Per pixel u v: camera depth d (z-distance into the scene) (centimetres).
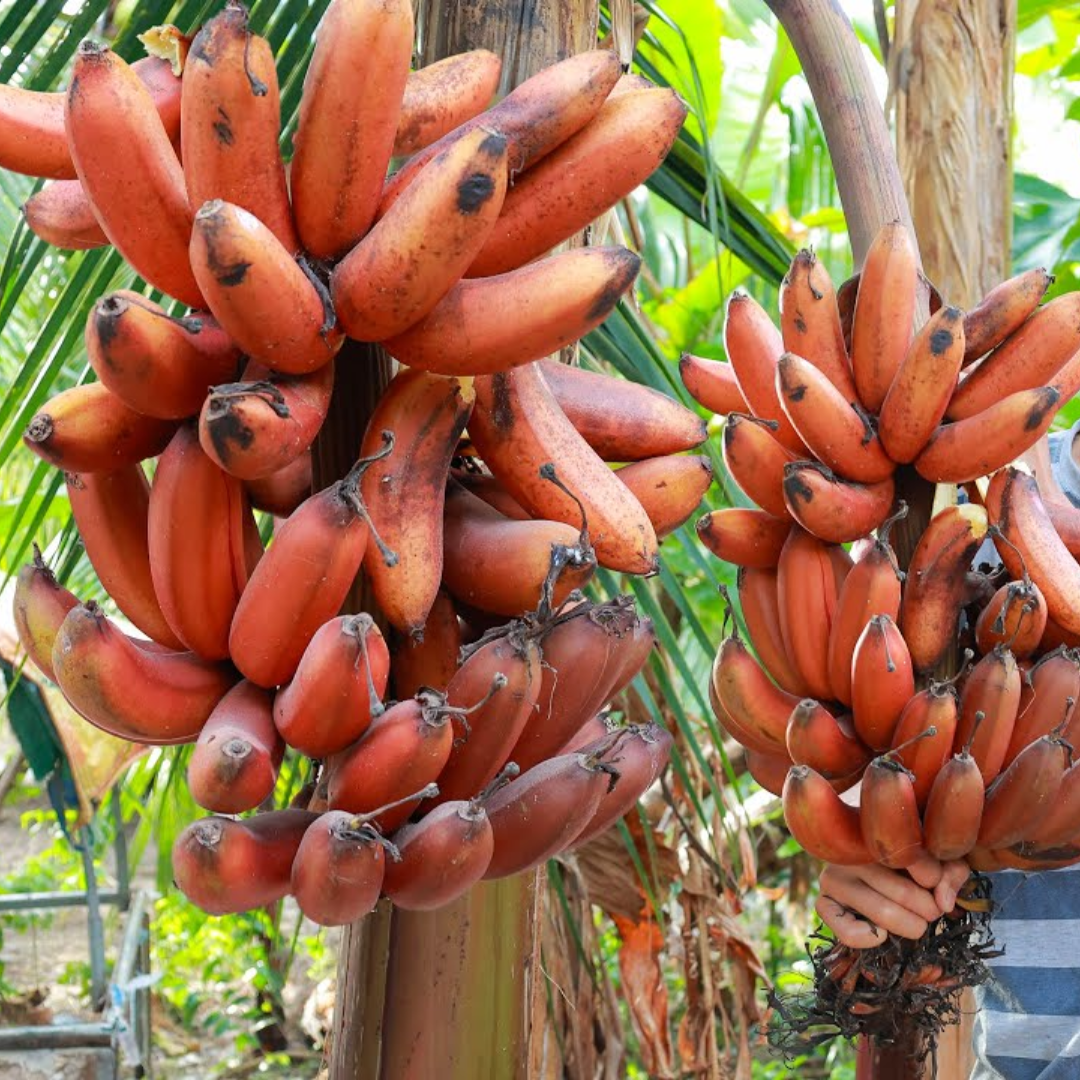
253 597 86
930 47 222
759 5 360
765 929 530
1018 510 131
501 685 87
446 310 87
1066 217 331
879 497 128
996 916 168
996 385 127
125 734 90
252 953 529
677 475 105
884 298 125
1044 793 121
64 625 85
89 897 367
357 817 80
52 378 139
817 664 133
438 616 98
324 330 84
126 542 96
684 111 91
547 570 91
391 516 90
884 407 125
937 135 221
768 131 444
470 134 80
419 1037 111
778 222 390
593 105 88
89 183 83
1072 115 372
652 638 103
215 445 79
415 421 92
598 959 253
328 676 82
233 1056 568
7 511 274
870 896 133
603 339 168
